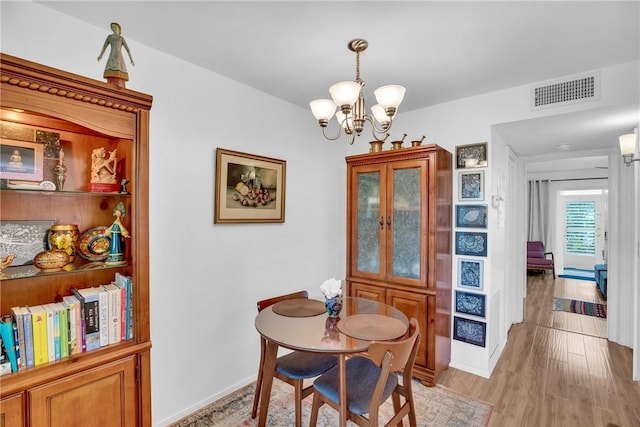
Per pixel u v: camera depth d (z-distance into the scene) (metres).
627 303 3.29
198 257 2.21
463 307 2.84
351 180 3.03
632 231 3.23
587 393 2.43
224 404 2.28
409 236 2.69
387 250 2.80
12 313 1.30
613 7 1.56
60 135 1.50
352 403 1.57
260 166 2.60
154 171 1.98
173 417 2.09
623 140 2.49
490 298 2.75
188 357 2.17
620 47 1.96
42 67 1.18
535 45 1.93
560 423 2.09
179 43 1.93
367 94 2.73
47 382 1.22
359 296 2.96
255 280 2.60
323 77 2.39
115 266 1.48
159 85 2.00
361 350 1.52
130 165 1.49
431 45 1.94
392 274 2.78
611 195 3.45
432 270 2.55
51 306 1.34
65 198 1.53
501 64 2.19
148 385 1.51
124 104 1.42
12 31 1.49
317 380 1.75
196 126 2.19
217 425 2.06
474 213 2.79
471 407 2.26
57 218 1.51
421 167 2.61
